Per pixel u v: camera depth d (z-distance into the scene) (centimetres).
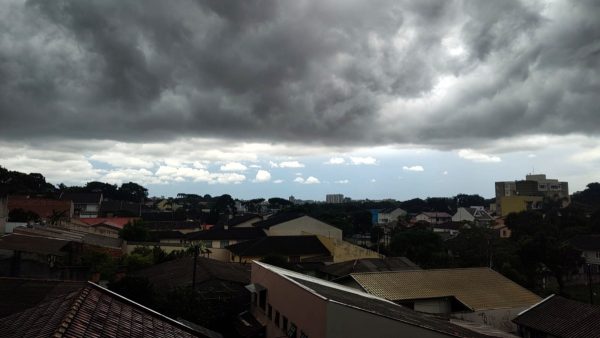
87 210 9919
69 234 4091
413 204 17925
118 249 4025
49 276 2822
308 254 5881
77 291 1020
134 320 971
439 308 3195
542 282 5062
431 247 5644
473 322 2842
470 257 5344
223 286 3000
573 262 4706
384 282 3300
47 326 799
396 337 1658
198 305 2538
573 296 4519
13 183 7369
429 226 10281
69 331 764
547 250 4775
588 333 2402
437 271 3566
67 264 3138
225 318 2686
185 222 9656
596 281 5550
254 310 2730
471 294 3250
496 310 3027
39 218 5656
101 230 5941
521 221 7031
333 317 1600
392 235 7244
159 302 2398
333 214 11100
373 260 4484
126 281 2458
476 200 19575
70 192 10994
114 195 15350
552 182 12650
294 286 1975
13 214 5531
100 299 1005
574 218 7975
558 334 2505
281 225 7038
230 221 9688
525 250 4919
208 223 12269
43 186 10419
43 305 1006
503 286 3428
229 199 16138
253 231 7600
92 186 14925
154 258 4347
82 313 873
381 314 1669
